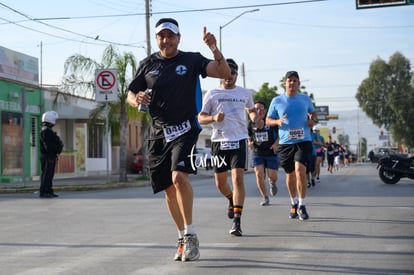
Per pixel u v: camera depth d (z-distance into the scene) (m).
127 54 27.22
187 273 6.36
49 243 8.58
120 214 12.02
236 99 9.23
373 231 8.93
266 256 7.14
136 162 42.09
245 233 8.95
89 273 6.51
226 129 9.13
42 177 17.42
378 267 6.46
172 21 6.92
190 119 6.89
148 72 6.96
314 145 19.02
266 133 12.89
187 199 6.83
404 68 87.81
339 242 8.02
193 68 6.90
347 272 6.25
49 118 17.47
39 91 30.27
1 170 26.70
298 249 7.56
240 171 8.91
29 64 29.92
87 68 27.55
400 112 85.62
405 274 6.14
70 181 27.80
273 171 13.64
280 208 12.28
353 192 16.25
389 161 20.38
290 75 10.38
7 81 27.17
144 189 21.45
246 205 12.95
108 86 22.20
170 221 10.70
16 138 28.11
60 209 13.39
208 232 9.10
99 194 18.39
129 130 46.19
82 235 9.26
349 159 68.06
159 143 6.97
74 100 30.75
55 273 6.55
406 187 18.31
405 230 9.01
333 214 11.05
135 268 6.70
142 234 9.19
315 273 6.23
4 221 11.27
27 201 15.80
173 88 6.85
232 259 7.01
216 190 18.53
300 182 10.28
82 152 36.56
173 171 6.78
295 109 10.34
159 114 6.90
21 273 6.57
